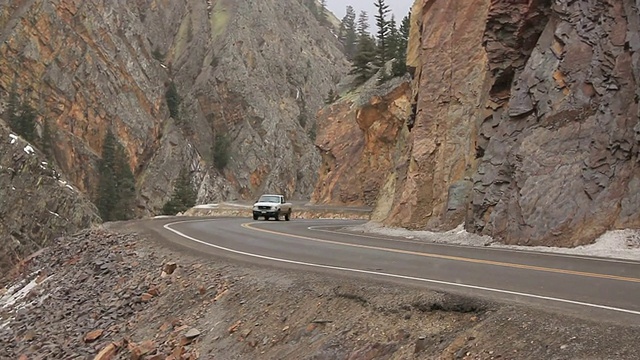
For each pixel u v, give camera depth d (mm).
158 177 90438
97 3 94625
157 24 117188
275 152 107188
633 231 13922
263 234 20125
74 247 19172
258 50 120500
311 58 135500
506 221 17109
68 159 79438
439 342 6586
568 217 15422
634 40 16125
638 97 15359
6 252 54125
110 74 91062
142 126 92688
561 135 17062
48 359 10102
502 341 6152
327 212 48844
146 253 15430
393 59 60062
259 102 110125
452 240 18438
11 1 84062
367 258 12828
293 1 147375
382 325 7344
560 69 18016
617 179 15172
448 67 25312
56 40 85188
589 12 17953
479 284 8992
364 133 55219
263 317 8766
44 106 81125
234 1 124750
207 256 13547
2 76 78812
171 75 112375
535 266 11266
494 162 18922
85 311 12023
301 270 10766
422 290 8047
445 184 22875
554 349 5707
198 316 9758
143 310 11031
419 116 25547
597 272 10414
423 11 27484
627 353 5344
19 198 57156
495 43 20906
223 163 101438
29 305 14742
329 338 7434
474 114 23109
